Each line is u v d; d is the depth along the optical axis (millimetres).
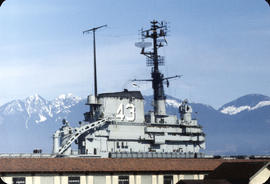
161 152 144000
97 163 118438
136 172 119938
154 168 121688
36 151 133250
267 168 111375
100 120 142250
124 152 138500
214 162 130000
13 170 109812
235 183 110500
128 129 145500
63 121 141500
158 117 153625
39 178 111875
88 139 141875
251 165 111625
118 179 118375
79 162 117188
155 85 158375
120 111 145125
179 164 125938
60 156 134500
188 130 154500
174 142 153250
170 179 123438
